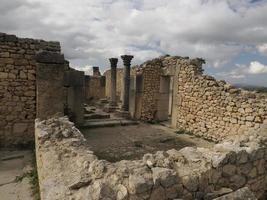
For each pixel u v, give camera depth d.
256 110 8.84
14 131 8.34
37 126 5.90
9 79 8.20
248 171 4.52
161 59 15.47
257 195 4.79
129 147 8.95
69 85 11.66
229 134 9.87
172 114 13.39
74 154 4.37
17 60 8.24
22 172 6.05
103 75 27.05
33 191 5.02
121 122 13.39
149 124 14.33
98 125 12.55
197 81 11.59
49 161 4.11
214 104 10.61
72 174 3.60
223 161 4.04
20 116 8.38
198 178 3.68
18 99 8.33
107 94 25.30
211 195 3.63
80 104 11.95
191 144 9.88
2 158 7.05
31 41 8.39
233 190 4.00
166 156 4.09
